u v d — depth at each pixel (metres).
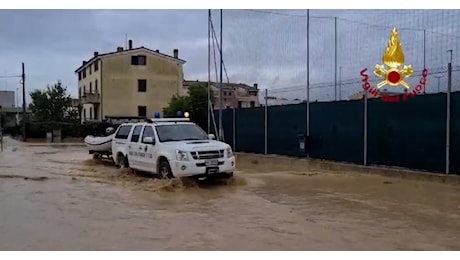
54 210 8.52
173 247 6.01
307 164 16.27
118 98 47.91
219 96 21.66
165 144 11.89
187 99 26.58
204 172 11.20
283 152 18.11
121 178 13.09
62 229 7.02
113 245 6.11
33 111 50.00
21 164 17.58
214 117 22.75
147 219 7.70
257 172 14.76
